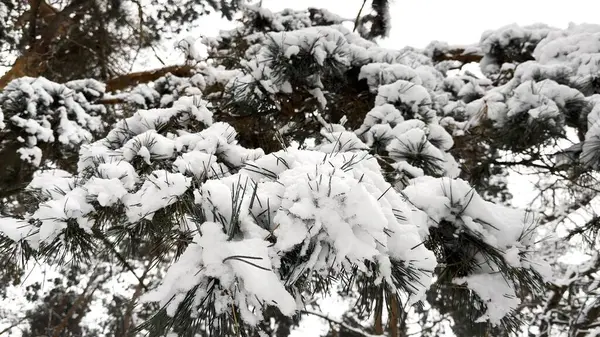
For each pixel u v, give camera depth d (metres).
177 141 2.08
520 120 3.52
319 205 1.17
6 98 3.81
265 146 4.22
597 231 4.03
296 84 3.88
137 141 2.05
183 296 1.12
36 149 3.76
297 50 3.55
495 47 5.40
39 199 1.81
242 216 1.18
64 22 6.12
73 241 1.67
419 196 1.73
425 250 1.30
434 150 2.91
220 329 1.14
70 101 4.04
